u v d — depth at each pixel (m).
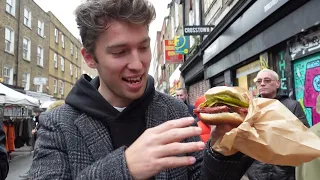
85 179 0.79
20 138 10.95
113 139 1.12
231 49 7.14
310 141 0.89
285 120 0.92
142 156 0.76
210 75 9.42
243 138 0.90
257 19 5.22
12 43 18.98
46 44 25.08
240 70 7.14
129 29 0.99
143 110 1.19
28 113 12.51
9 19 18.42
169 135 0.76
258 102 1.00
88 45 1.08
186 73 14.80
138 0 0.97
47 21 25.27
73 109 1.18
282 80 4.95
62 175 1.01
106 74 1.06
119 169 0.77
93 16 0.99
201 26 8.50
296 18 4.21
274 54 5.23
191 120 0.80
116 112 1.14
